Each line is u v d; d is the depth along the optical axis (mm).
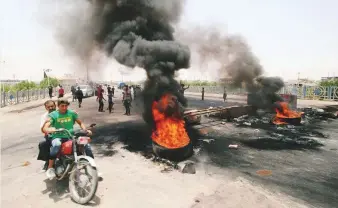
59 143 3990
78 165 3828
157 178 4941
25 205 3719
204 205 3684
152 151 6996
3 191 4227
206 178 5133
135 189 4297
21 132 9734
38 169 5402
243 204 3730
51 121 4098
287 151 7496
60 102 4113
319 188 4801
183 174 5309
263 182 5070
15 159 6219
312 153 7301
